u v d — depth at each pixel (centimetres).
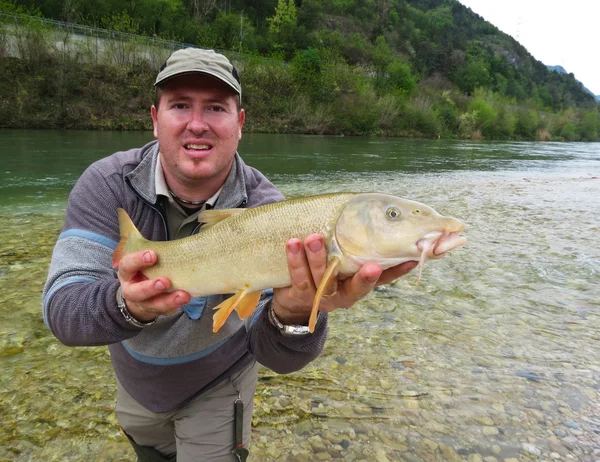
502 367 148
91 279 74
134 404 90
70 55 1234
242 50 2006
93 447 109
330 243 72
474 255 261
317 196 75
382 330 171
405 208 73
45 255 234
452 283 218
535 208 409
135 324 69
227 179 86
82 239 76
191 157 79
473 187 538
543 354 156
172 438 98
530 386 138
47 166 544
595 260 253
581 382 140
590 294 208
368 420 122
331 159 792
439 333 169
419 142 1530
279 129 1518
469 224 337
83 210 79
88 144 790
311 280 69
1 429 113
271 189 94
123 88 1265
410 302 196
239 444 93
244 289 75
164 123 79
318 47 2694
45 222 303
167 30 1995
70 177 479
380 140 1505
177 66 77
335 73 1764
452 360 151
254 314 90
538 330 173
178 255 76
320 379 139
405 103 1953
